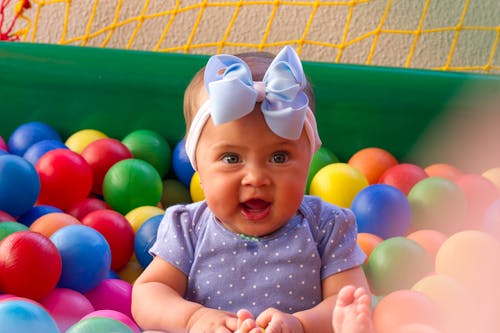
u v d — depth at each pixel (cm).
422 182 235
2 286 175
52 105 281
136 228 226
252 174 158
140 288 169
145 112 282
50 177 231
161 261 172
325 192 237
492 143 275
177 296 165
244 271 166
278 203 161
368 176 262
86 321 149
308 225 170
